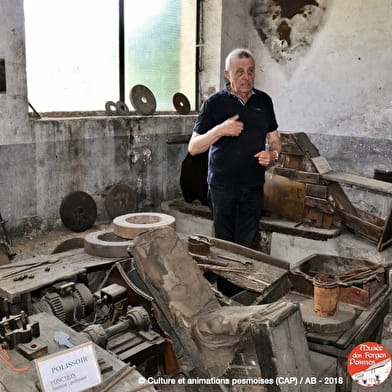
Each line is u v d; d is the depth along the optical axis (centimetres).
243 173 287
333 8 396
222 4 450
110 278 231
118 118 388
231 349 158
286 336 151
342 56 397
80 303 206
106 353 146
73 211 358
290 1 424
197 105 489
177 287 184
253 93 288
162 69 454
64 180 357
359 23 383
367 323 207
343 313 209
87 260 241
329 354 199
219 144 286
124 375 134
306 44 419
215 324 164
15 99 316
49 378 125
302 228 340
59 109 376
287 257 350
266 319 148
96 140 374
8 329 149
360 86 391
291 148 342
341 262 255
